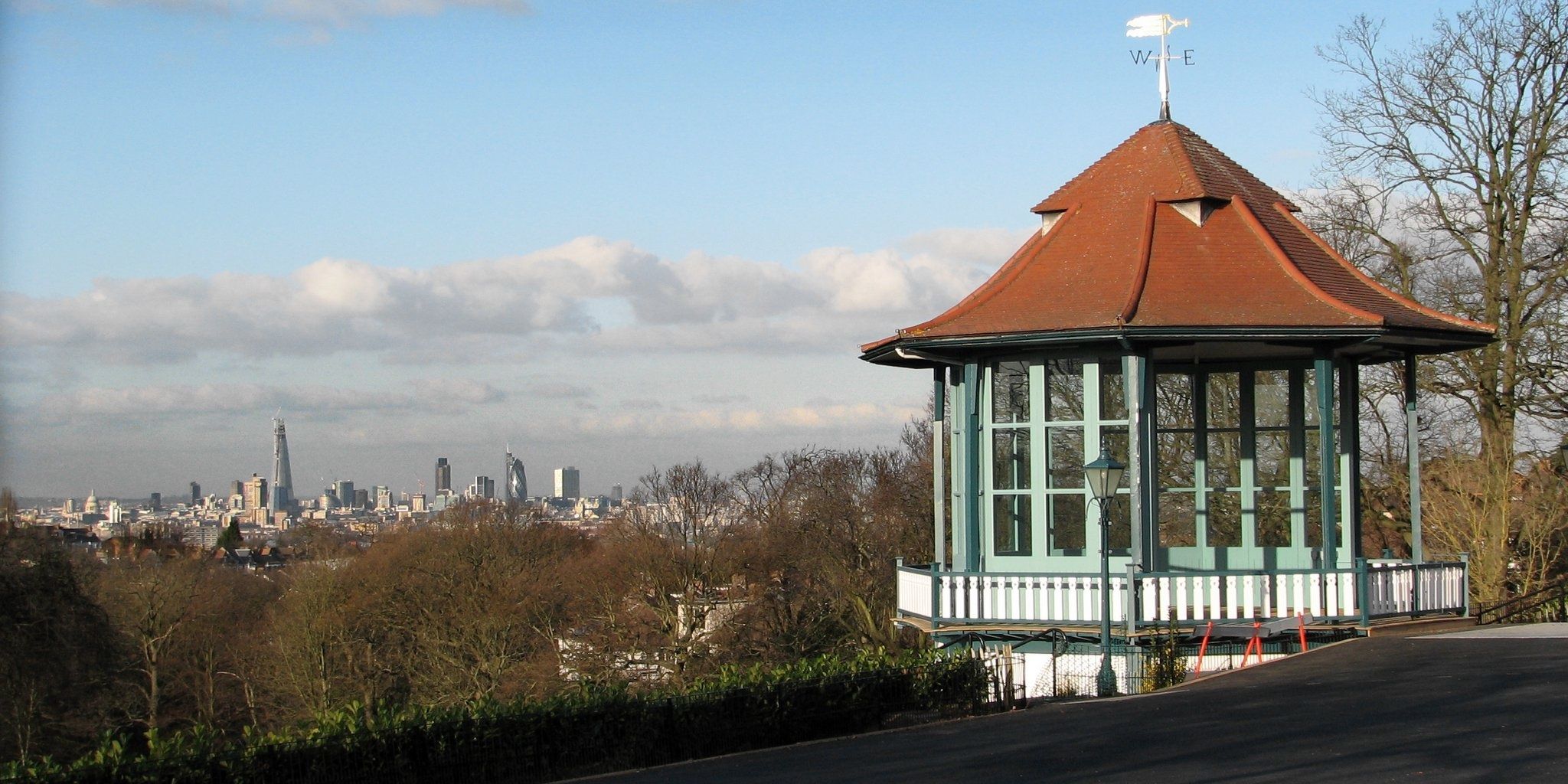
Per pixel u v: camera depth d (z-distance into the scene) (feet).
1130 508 66.08
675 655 156.46
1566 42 108.47
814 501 170.09
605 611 163.43
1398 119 118.42
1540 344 112.27
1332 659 59.77
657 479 169.99
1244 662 61.57
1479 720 44.50
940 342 67.72
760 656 158.30
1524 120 111.55
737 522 171.32
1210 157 75.82
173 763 40.09
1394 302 70.64
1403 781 36.27
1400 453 121.29
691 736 49.80
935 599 67.62
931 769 42.45
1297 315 64.85
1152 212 71.87
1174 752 42.52
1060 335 65.26
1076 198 75.36
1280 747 42.04
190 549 213.66
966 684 57.21
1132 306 65.51
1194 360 73.72
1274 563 72.23
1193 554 73.31
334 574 193.77
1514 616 88.74
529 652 179.11
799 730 52.37
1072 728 49.03
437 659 179.52
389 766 43.88
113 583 183.32
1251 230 71.51
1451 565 69.77
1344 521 71.51
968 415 70.13
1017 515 69.92
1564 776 35.88
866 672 54.54
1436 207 117.08
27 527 120.88
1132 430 64.80
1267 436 72.95
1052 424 68.95
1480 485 104.12
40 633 119.24
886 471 174.29
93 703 146.92
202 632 194.80
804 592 165.17
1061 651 64.75
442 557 191.62
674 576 161.79
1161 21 78.38
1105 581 59.36
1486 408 114.32
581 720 47.65
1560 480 105.09
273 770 41.81
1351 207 121.80
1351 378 72.49
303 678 181.98
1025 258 72.95
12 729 118.01
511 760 46.11
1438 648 60.80
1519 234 112.57
